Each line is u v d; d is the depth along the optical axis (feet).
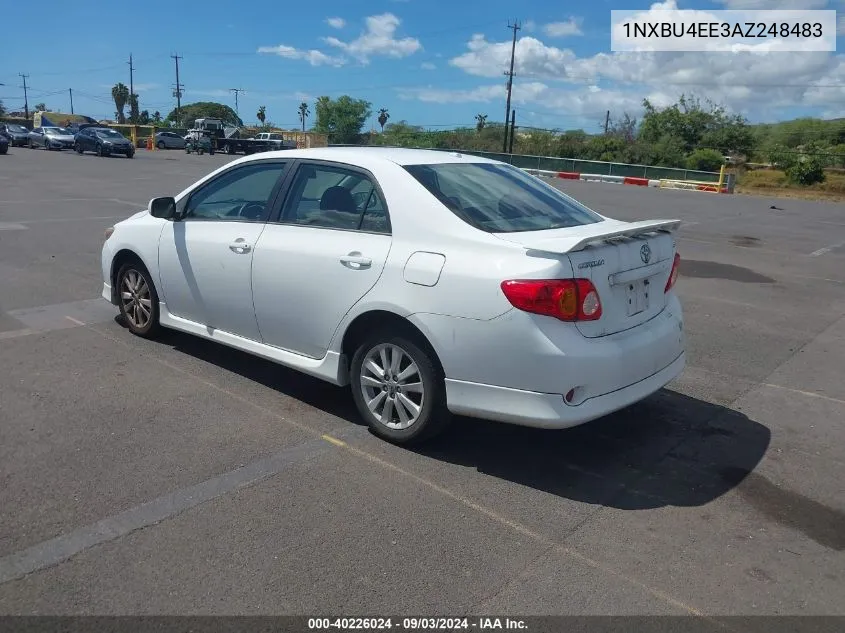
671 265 14.99
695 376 19.58
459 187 14.69
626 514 12.28
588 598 10.01
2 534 10.98
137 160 115.65
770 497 13.07
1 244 34.73
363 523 11.66
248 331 16.96
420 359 13.67
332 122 259.39
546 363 12.17
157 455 13.70
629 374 13.11
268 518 11.68
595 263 12.68
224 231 17.17
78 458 13.46
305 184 16.05
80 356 19.04
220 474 13.07
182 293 18.47
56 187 63.72
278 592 9.87
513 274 12.33
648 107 211.61
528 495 12.81
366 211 14.70
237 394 16.90
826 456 14.82
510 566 10.67
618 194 90.33
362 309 14.20
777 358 21.43
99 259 31.71
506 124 194.29
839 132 221.87
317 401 16.69
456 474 13.48
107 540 10.93
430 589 10.07
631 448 14.90
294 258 15.42
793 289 32.01
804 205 87.15
